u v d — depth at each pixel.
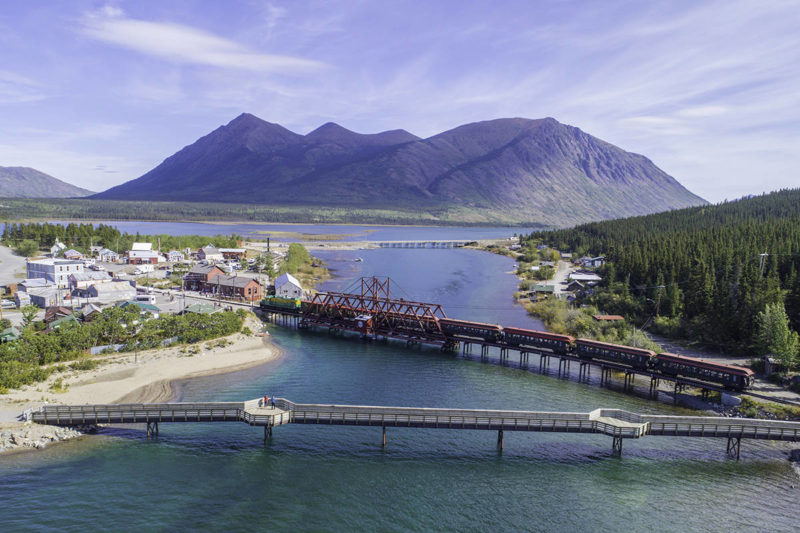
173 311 120.00
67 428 61.16
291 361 95.81
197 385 79.81
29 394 69.50
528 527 47.12
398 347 108.88
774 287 99.94
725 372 75.81
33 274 153.88
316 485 53.09
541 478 55.66
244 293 145.50
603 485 54.47
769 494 52.75
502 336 101.56
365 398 76.69
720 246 148.50
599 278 173.75
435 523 47.41
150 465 55.66
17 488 49.94
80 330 87.88
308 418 61.84
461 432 66.56
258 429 65.81
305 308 128.50
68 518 45.78
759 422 60.72
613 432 59.72
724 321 97.94
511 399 77.69
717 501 51.56
